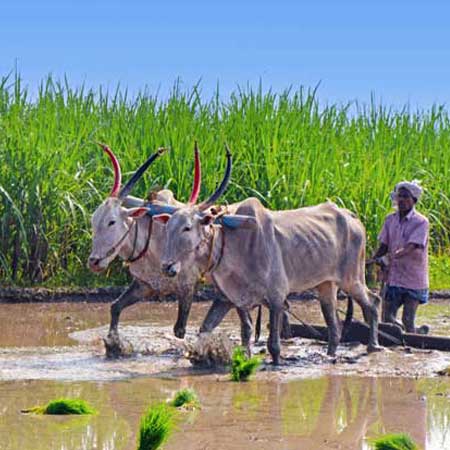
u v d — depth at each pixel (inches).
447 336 1090.7
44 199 1402.6
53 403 722.8
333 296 1011.3
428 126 1780.3
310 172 1487.5
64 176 1423.5
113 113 1596.9
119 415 719.1
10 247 1391.5
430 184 1652.3
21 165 1400.1
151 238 1008.2
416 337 1034.1
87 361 946.7
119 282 1419.8
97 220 989.2
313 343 1068.5
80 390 809.5
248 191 1466.5
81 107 1583.4
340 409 753.6
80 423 693.3
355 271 1027.9
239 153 1482.5
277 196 1460.4
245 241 932.0
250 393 807.1
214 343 919.7
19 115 1518.2
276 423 705.0
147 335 1098.1
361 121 1705.2
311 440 661.9
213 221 916.0
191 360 919.7
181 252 901.8
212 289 1396.4
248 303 940.0
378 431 689.0
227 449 633.6
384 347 1039.0
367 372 907.4
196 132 1493.6
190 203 946.7
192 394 761.0
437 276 1529.3
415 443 658.8
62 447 631.2
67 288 1368.1
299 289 976.9
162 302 1371.8
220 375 887.7
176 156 1433.3
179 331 1014.4
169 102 1567.4
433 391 823.7
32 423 690.8
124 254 1003.3
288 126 1556.3
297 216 987.9
